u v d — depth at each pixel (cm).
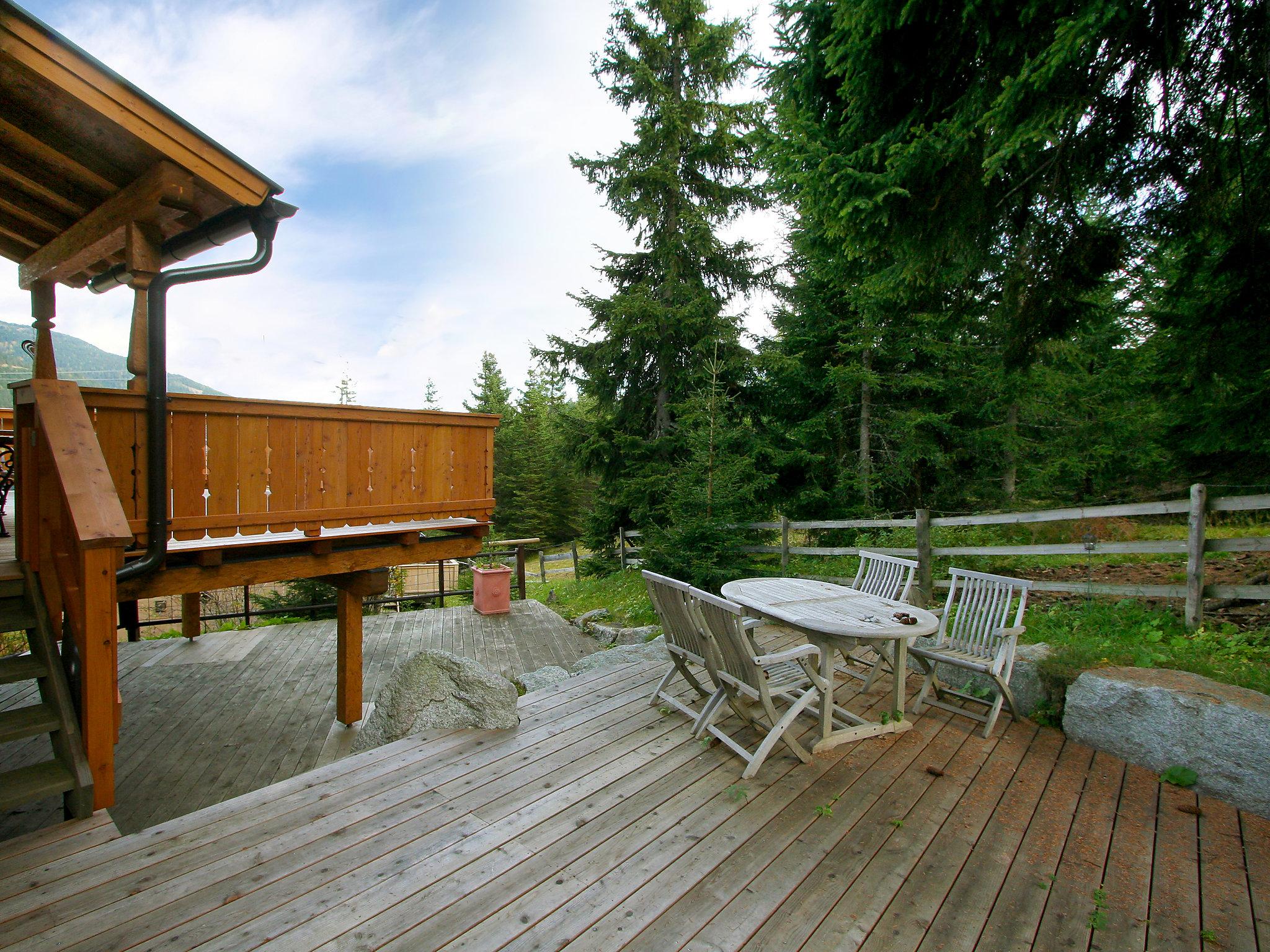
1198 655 359
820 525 687
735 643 293
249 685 553
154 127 287
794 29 501
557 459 1193
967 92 414
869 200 423
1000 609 361
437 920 193
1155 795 274
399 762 303
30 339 419
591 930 188
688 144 1023
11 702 493
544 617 815
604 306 1041
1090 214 493
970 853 230
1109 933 190
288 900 201
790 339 1055
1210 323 464
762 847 232
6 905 196
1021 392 571
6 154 312
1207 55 374
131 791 371
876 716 362
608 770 295
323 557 436
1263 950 183
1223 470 730
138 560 351
